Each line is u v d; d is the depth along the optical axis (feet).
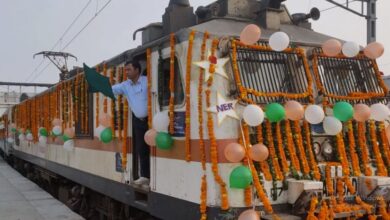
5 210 28.02
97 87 19.54
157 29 21.24
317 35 19.26
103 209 27.55
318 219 14.58
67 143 31.17
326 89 16.94
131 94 19.49
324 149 16.49
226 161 14.89
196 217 15.80
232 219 14.66
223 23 17.75
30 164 54.65
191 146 16.10
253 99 15.49
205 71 15.23
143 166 19.92
